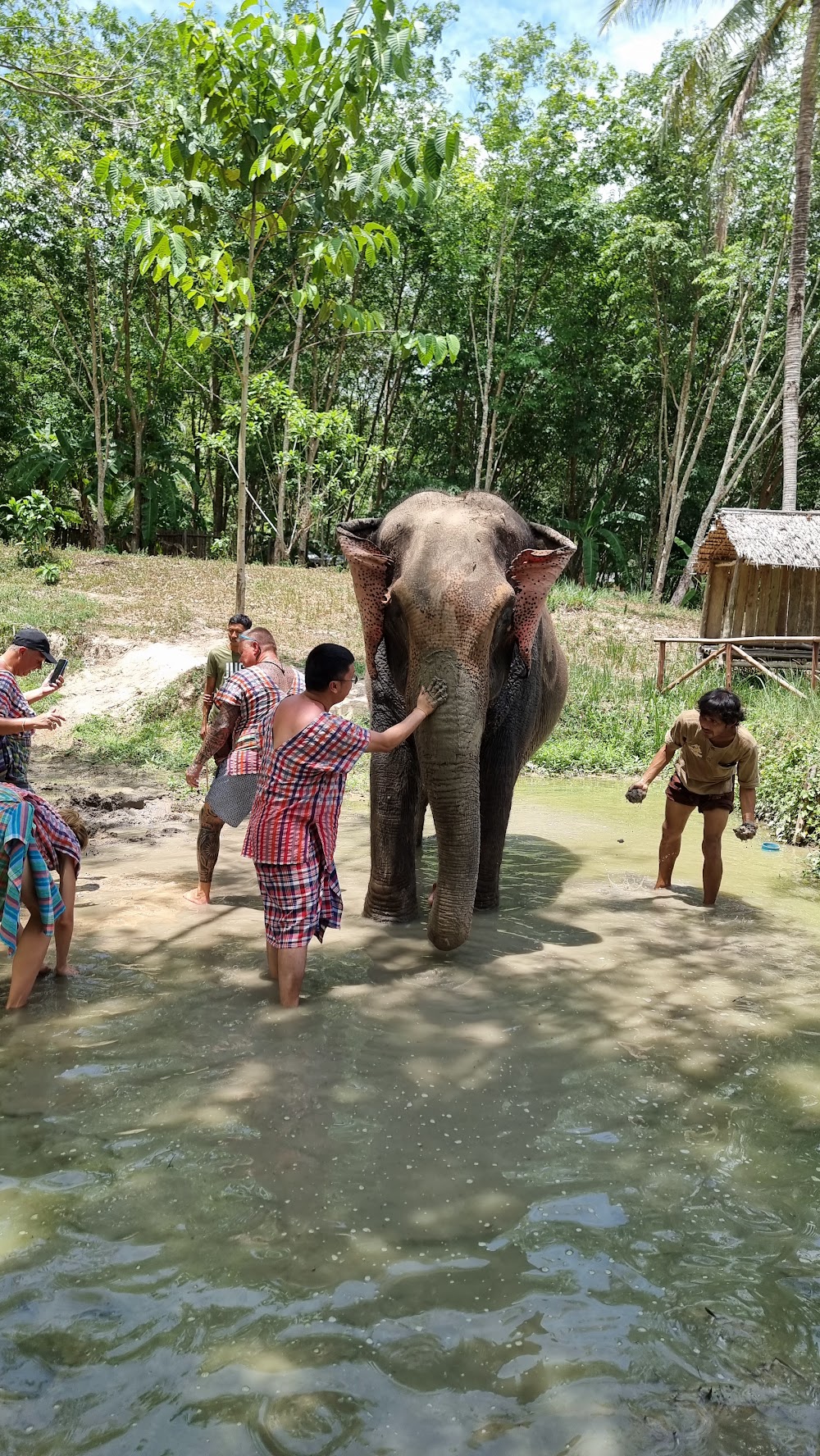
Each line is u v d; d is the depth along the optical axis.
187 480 29.12
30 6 14.52
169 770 9.62
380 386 33.66
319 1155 3.04
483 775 5.26
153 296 27.05
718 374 25.56
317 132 8.26
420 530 4.54
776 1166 3.08
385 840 5.27
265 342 27.23
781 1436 2.02
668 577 34.09
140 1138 3.12
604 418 30.88
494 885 5.66
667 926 5.61
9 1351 2.21
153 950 4.91
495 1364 2.20
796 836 8.05
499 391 28.53
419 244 27.11
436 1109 3.36
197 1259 2.53
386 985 4.50
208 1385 2.12
